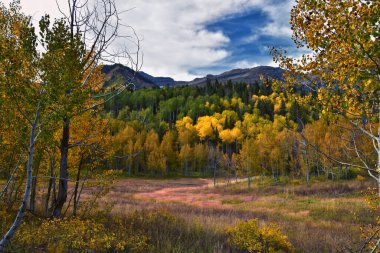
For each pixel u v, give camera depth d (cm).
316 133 3547
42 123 538
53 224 713
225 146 11194
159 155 8531
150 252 750
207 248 848
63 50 546
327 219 1983
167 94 17088
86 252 663
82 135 998
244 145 5906
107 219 1058
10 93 509
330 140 2827
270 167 6250
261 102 13838
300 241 1104
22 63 525
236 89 17488
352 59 406
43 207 1175
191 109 13825
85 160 1057
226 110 13175
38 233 679
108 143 1040
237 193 4369
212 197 4169
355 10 396
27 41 518
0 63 508
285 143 5041
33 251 615
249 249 831
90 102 880
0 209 778
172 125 12344
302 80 507
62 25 546
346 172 4297
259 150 5812
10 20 642
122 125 10725
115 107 13462
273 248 851
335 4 426
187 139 10312
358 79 397
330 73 451
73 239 689
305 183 4438
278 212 2419
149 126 11925
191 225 1130
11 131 649
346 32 391
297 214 2289
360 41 368
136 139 9431
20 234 672
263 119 11606
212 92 17112
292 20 513
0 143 726
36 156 855
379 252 465
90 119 1002
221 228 1150
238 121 11475
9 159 838
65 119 790
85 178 975
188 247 841
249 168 5372
